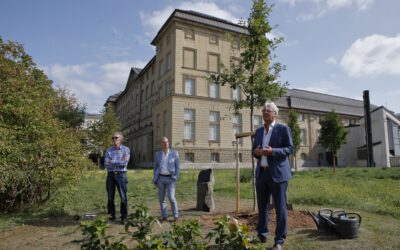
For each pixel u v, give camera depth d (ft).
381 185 41.83
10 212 26.53
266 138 16.85
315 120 155.22
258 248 10.85
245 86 25.62
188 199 35.37
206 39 113.19
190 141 106.93
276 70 25.90
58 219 24.25
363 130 137.18
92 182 52.80
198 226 11.85
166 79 115.55
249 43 25.32
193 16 111.24
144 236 10.86
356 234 17.15
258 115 119.85
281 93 25.76
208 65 112.57
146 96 148.87
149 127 130.52
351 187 40.14
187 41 110.32
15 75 38.47
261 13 25.20
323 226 18.20
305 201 30.30
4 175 24.13
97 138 96.99
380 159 126.41
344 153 144.15
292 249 15.60
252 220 20.43
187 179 57.77
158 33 121.08
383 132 127.03
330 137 82.58
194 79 110.22
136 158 152.15
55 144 27.27
